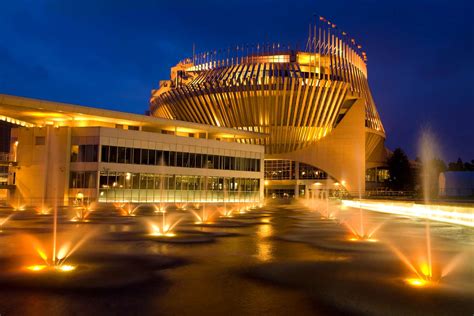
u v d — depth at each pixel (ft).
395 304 33.35
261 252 58.90
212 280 41.14
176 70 354.13
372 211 171.83
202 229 90.33
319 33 306.76
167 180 204.54
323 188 309.42
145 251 58.59
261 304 33.06
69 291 36.37
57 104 173.37
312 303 33.47
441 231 89.92
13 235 74.95
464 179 263.08
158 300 33.83
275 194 321.32
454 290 37.83
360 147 308.40
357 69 337.93
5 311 30.66
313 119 296.30
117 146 185.26
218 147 229.25
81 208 160.15
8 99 160.25
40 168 183.62
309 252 59.31
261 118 289.94
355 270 46.57
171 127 217.97
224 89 284.61
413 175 397.80
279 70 285.23
